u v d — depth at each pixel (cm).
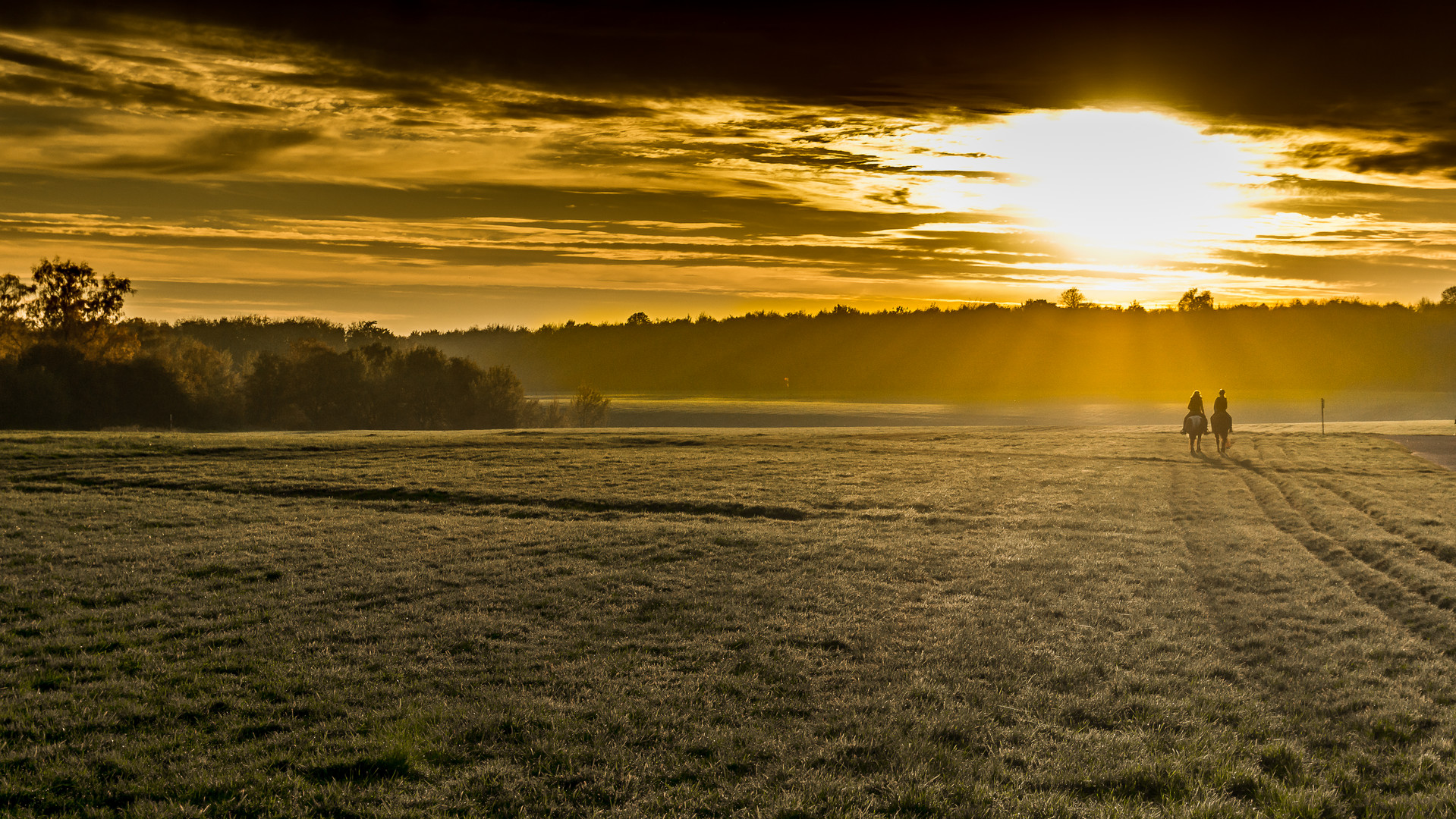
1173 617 1071
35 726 725
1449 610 1072
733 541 1543
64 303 8288
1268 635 982
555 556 1420
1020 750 690
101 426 7569
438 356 9475
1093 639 978
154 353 8606
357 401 8969
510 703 784
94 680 841
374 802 605
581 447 3378
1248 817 574
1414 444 3725
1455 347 18538
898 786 623
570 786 634
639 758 672
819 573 1307
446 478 2369
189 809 587
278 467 2545
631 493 2133
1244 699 793
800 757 677
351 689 820
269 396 8838
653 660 906
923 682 840
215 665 881
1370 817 583
